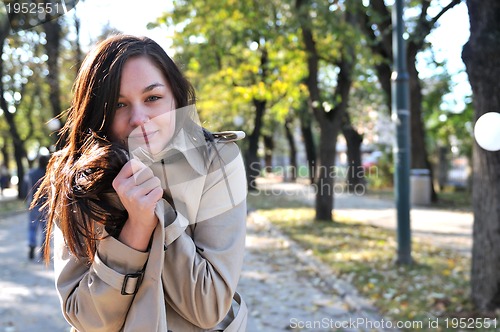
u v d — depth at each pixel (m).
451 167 24.80
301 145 35.47
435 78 20.77
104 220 1.13
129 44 1.24
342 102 11.58
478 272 4.76
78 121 1.24
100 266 1.12
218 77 14.58
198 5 10.69
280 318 4.93
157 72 1.25
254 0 10.70
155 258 1.11
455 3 10.58
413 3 11.81
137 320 1.11
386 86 14.49
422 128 16.61
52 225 1.29
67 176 1.15
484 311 4.60
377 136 24.20
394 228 10.45
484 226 4.71
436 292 5.34
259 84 13.70
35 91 19.30
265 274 6.90
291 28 10.73
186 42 11.43
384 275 6.25
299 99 14.23
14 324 4.84
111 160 1.12
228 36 12.29
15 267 7.52
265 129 29.11
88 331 1.16
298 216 12.64
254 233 10.80
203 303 1.20
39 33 14.13
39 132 25.19
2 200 24.98
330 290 5.98
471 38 4.55
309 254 7.82
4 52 14.88
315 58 11.36
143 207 1.08
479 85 4.51
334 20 9.84
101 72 1.23
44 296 5.88
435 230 10.38
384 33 11.64
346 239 9.02
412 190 16.36
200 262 1.21
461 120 21.05
